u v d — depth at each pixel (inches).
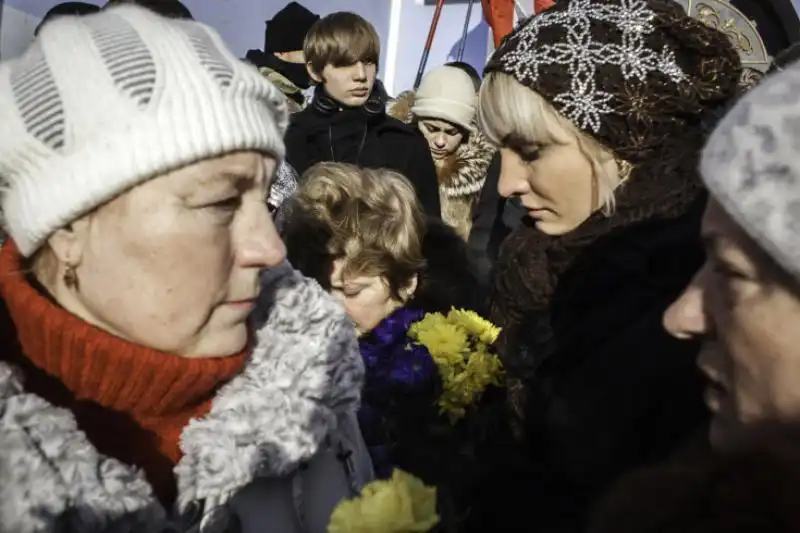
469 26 227.6
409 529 33.2
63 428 32.8
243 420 38.5
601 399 44.8
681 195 46.7
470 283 66.9
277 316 42.3
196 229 33.5
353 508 34.0
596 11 49.6
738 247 28.2
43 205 32.8
